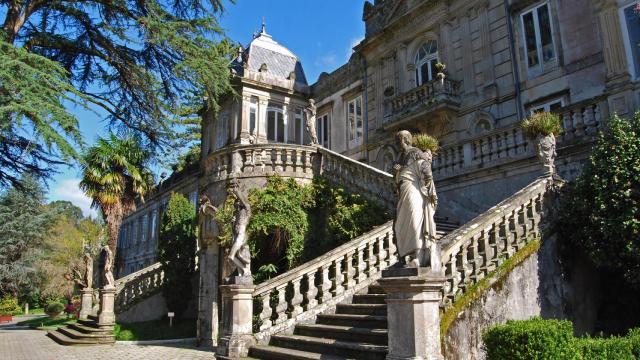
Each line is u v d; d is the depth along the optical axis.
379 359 6.45
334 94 23.98
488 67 16.52
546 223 8.77
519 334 5.31
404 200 5.97
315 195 13.66
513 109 15.57
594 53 13.59
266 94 23.58
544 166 9.56
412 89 18.11
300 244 13.00
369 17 22.39
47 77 8.50
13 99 7.96
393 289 5.81
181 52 11.72
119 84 12.35
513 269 7.63
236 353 8.30
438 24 18.56
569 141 10.89
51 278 38.19
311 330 8.34
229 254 9.09
